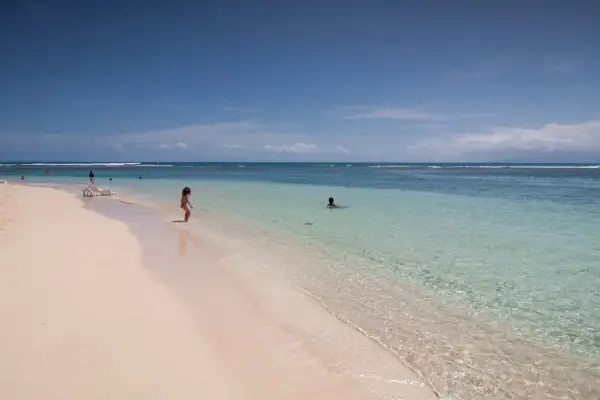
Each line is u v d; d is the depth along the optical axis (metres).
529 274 9.98
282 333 6.57
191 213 19.95
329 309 7.67
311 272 9.97
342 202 25.27
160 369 5.15
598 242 13.40
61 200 24.72
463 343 6.43
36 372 4.84
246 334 6.44
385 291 8.72
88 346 5.55
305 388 5.06
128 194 30.66
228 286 8.68
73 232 13.52
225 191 33.72
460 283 9.28
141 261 10.34
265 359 5.70
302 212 20.55
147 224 16.41
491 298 8.35
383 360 5.86
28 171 83.06
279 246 12.70
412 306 7.90
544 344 6.43
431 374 5.54
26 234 12.62
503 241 13.57
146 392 4.63
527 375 5.55
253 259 11.07
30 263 9.30
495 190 34.62
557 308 7.86
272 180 52.44
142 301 7.38
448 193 31.69
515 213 20.16
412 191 33.69
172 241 13.12
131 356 5.40
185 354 5.59
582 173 83.44
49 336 5.77
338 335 6.59
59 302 7.03
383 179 56.00
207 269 9.93
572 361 5.93
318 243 13.17
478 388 5.24
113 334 5.97
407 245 12.97
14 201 21.77
